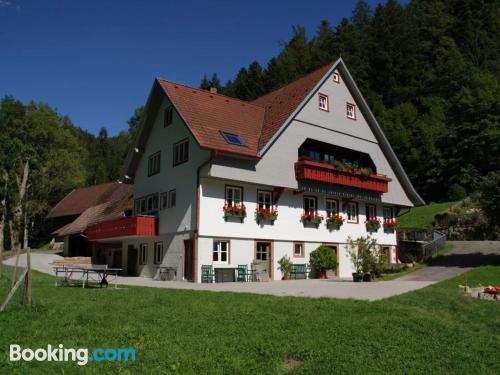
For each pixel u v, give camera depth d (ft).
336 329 32.96
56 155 182.80
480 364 27.68
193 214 77.77
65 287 55.52
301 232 89.51
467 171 169.68
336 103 96.99
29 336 30.27
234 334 31.35
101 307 39.17
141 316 35.83
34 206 171.01
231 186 81.15
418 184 195.42
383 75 247.09
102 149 306.96
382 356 27.99
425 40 277.03
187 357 26.71
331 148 97.81
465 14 291.17
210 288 59.52
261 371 25.44
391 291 52.95
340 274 95.09
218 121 83.05
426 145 194.39
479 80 217.97
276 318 35.83
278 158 84.23
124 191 130.52
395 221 110.52
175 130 86.69
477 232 122.83
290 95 95.09
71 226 135.13
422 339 31.71
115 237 93.61
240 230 80.79
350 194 95.86
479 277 64.39
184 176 81.82
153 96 90.12
